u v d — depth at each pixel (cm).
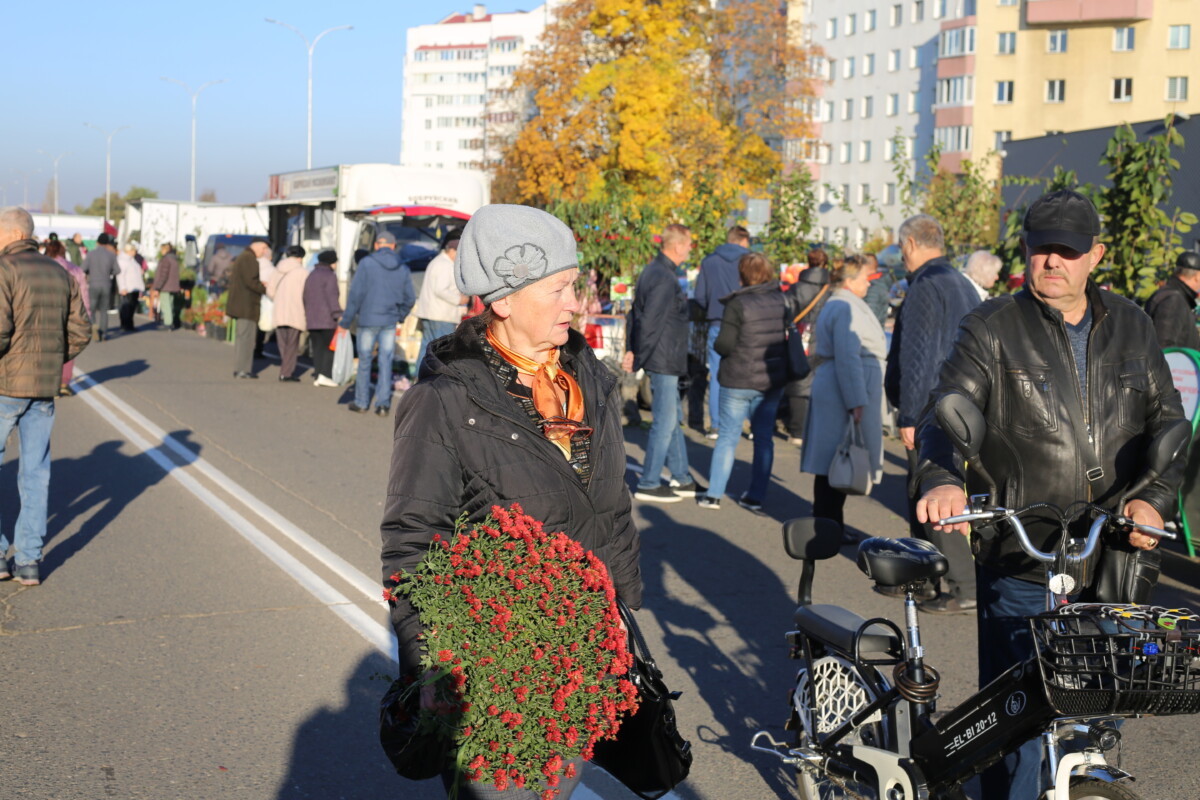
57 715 480
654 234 1598
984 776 351
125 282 2631
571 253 277
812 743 387
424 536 262
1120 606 283
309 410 1417
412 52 16488
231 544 767
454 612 245
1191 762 467
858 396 742
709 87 5206
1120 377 348
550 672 245
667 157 4700
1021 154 2625
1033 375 347
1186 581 734
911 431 652
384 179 1948
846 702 380
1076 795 311
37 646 561
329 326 1636
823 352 770
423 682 244
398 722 255
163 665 540
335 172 2008
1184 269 934
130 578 681
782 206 1920
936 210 1820
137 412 1352
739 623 633
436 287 1268
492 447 266
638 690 281
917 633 351
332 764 443
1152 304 925
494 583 247
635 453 1193
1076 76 6538
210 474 1001
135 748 451
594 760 289
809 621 395
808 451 779
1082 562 329
